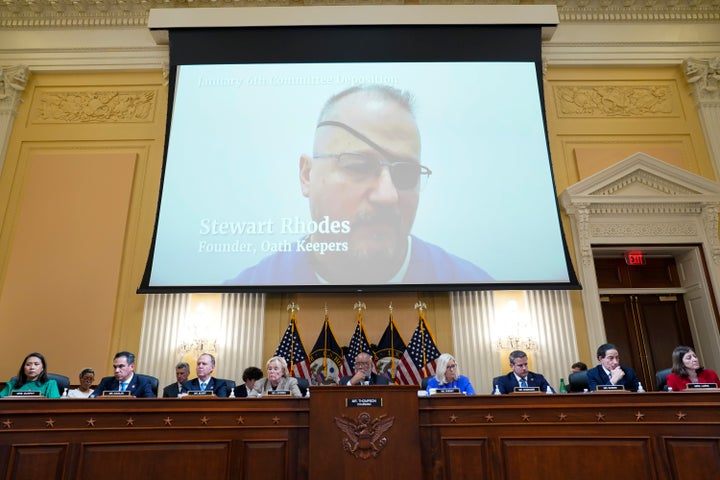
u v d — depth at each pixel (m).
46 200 5.83
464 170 5.66
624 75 6.57
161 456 2.76
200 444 2.79
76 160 6.00
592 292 5.50
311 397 2.83
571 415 2.85
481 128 5.83
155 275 5.23
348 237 5.41
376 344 5.29
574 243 5.73
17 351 5.29
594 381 3.80
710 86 6.38
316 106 5.89
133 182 5.95
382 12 6.13
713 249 5.62
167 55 6.43
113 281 5.53
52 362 5.26
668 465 2.73
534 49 6.14
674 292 5.96
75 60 6.42
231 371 5.14
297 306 5.36
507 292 5.46
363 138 5.75
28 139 6.13
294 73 6.02
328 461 2.72
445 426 2.85
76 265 5.59
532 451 2.80
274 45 6.11
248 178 5.61
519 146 5.77
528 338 5.27
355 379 3.88
